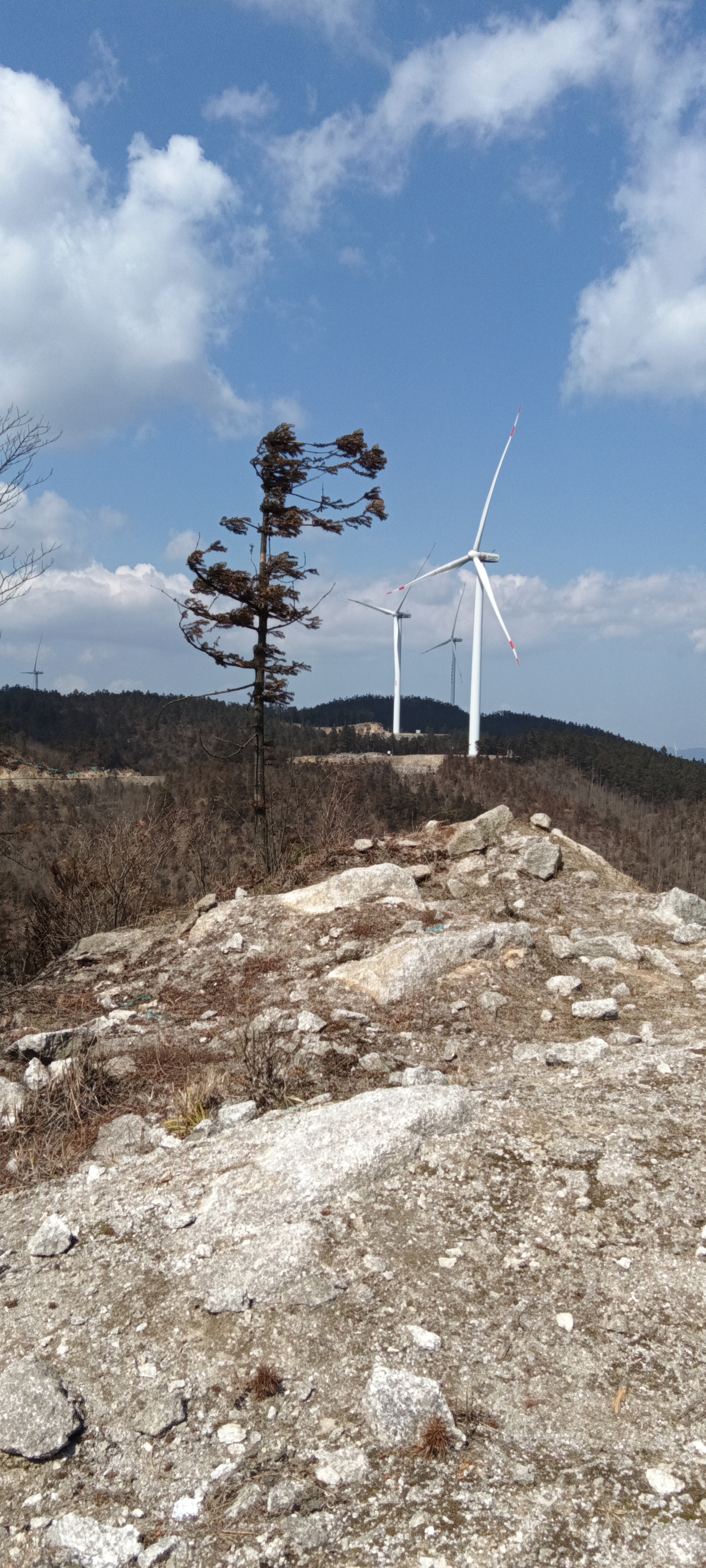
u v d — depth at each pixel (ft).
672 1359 10.18
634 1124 15.40
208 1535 8.28
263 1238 12.51
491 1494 8.49
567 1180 13.73
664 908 29.91
